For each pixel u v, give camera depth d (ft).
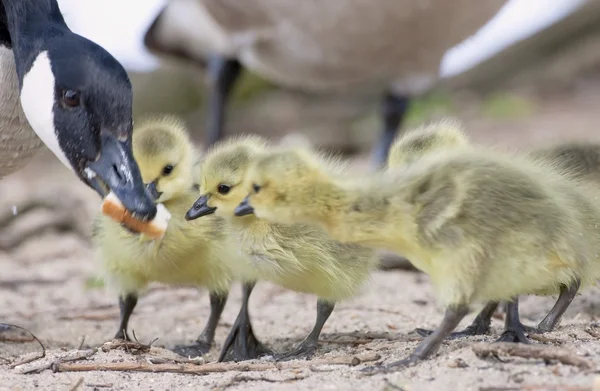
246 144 32.19
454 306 26.11
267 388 25.88
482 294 26.18
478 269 25.79
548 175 28.94
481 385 24.31
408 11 52.54
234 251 32.14
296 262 30.68
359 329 36.50
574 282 29.14
